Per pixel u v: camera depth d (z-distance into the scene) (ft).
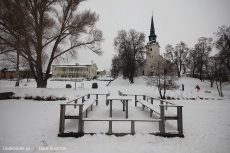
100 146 10.32
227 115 22.74
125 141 11.18
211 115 22.68
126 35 107.34
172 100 44.32
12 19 35.32
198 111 26.25
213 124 17.31
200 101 42.98
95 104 28.45
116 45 108.06
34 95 39.81
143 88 74.23
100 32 54.95
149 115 18.15
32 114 20.08
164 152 9.75
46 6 45.62
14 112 21.25
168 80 45.93
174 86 45.68
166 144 11.01
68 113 12.91
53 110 23.06
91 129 12.98
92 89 54.65
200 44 118.73
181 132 12.55
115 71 176.04
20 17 35.37
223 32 78.23
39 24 41.98
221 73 64.59
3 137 11.72
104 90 54.03
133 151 9.70
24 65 51.78
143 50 104.88
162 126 12.37
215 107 31.63
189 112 25.21
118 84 99.45
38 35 40.52
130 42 105.60
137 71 108.99
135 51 105.60
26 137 11.80
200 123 17.71
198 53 119.03
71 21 49.55
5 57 48.83
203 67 115.44
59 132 12.08
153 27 147.95
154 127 13.88
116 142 10.98
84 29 51.03
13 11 35.12
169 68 46.83
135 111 20.44
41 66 50.03
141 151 9.74
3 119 17.19
